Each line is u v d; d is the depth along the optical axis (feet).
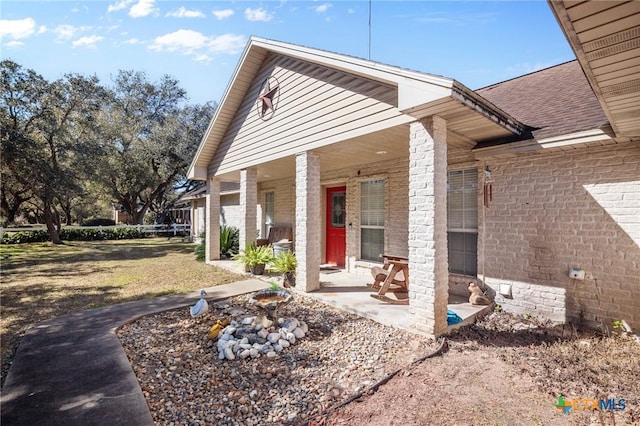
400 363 11.78
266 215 41.78
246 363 11.89
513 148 16.44
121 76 84.89
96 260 38.70
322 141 19.63
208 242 35.63
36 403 9.09
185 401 9.54
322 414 8.82
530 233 17.17
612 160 14.75
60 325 15.58
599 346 13.30
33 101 51.26
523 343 13.82
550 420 8.61
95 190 79.66
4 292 22.79
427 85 12.60
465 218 20.13
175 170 81.05
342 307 17.95
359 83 17.17
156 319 16.83
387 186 24.49
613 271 14.70
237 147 29.76
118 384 10.16
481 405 9.25
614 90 9.41
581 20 6.66
